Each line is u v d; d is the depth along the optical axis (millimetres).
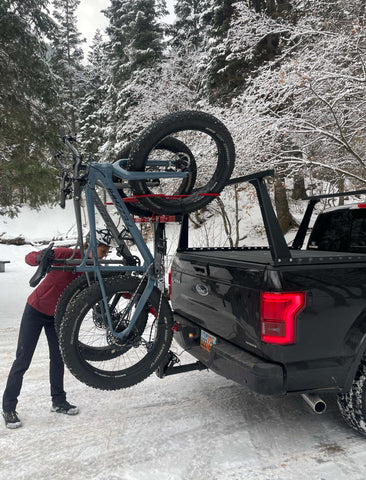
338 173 8023
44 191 8195
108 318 2570
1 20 7766
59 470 2359
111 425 2920
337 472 2291
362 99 6953
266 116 7273
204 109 8945
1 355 4629
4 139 7918
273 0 12367
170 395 3459
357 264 2543
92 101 30531
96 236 2773
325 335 2416
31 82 8203
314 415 3045
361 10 8320
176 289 3623
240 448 2564
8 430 2869
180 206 2664
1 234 23344
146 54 20359
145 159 2512
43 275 2527
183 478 2258
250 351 2543
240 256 3133
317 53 7359
